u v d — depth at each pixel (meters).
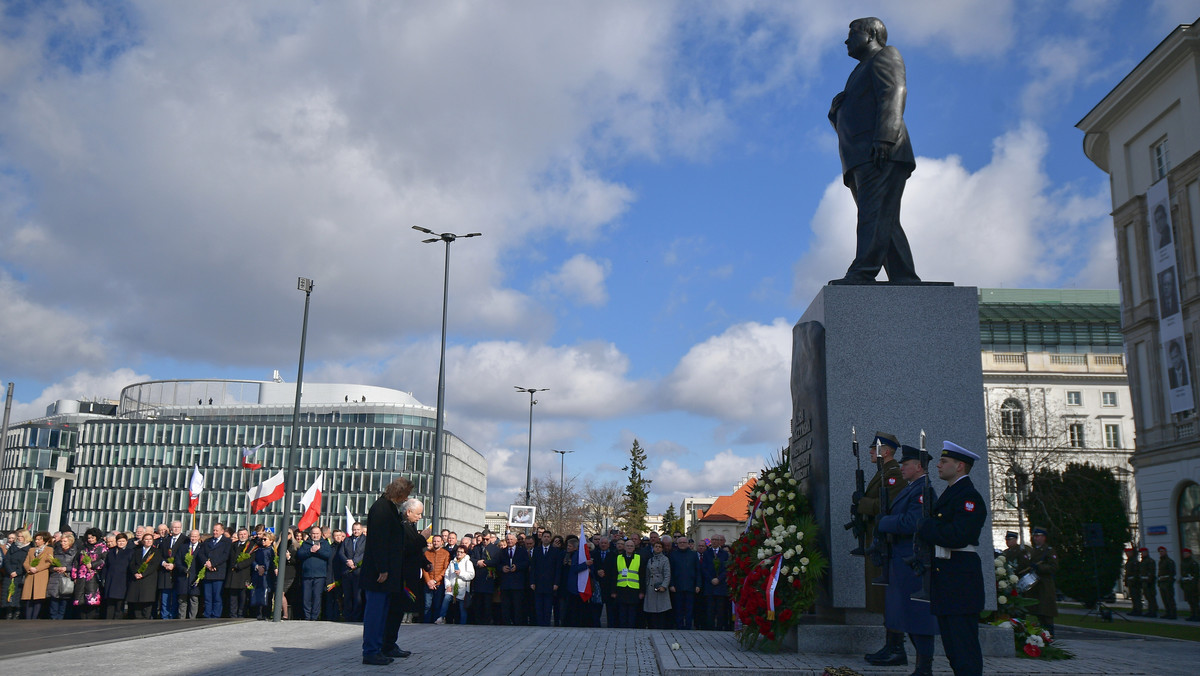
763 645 9.02
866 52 10.66
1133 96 36.53
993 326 68.94
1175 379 33.84
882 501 7.47
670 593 16.42
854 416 9.34
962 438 9.34
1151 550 34.91
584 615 17.28
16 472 93.75
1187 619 23.09
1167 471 34.09
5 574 16.27
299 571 17.77
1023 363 61.44
